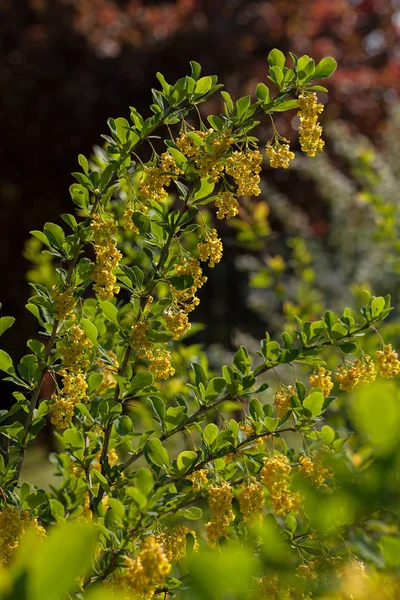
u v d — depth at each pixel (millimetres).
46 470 2768
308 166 3197
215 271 4203
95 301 1435
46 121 4418
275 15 4957
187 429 1261
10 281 4613
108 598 731
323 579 1072
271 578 1034
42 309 1283
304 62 1226
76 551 624
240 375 1271
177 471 1212
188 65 4453
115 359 1344
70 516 1361
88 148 4508
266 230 2152
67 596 1094
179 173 1262
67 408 1226
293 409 1239
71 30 4387
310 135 1240
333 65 1228
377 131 4984
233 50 4516
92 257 2273
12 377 1259
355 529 1185
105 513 1178
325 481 1223
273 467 1187
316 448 1304
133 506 1091
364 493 814
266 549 997
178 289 1251
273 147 1259
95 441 1298
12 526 1157
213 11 4914
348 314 1299
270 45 4848
